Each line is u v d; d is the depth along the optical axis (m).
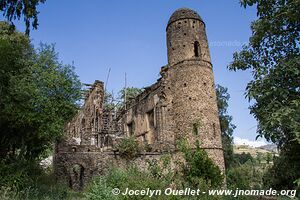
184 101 30.05
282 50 7.01
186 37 31.89
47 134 22.55
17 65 23.73
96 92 37.38
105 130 35.47
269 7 7.15
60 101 24.30
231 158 43.19
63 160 26.45
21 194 17.47
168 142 29.83
